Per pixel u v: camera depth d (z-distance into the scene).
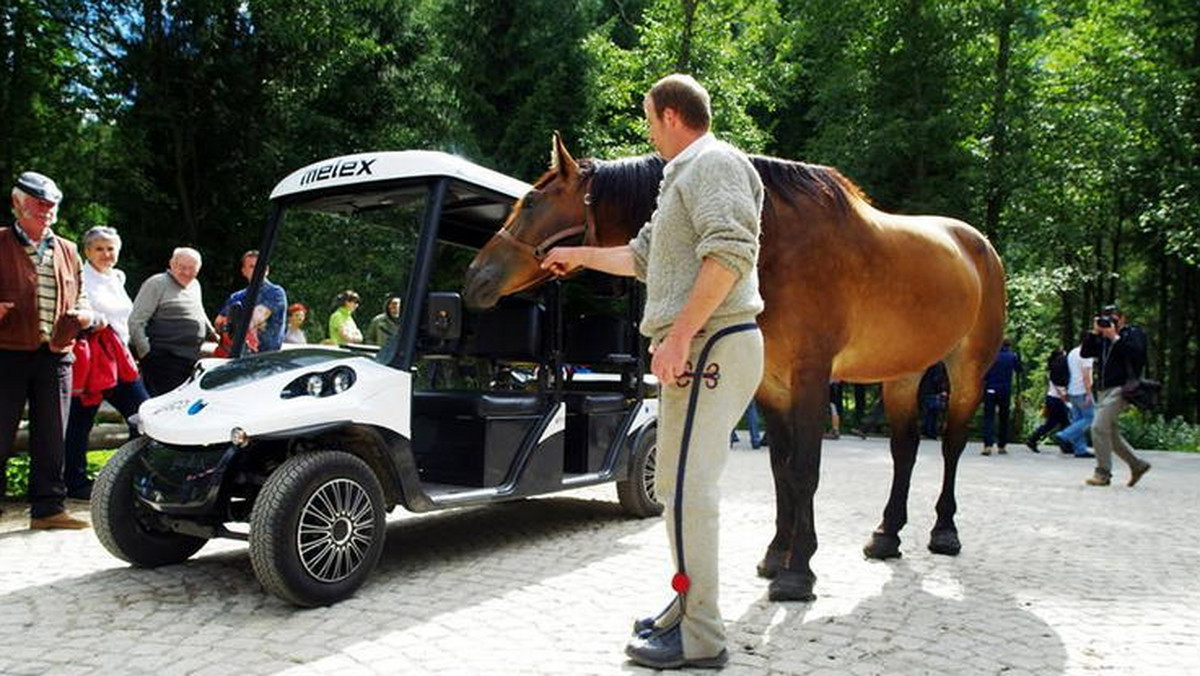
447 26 17.58
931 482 8.39
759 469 9.22
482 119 17.66
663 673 2.94
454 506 4.50
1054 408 13.51
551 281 5.29
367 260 4.71
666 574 4.42
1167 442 15.41
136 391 6.50
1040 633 3.48
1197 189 18.91
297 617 3.65
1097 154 20.00
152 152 18.12
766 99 20.53
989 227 19.56
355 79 19.47
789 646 3.25
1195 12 20.19
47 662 3.09
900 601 3.89
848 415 18.56
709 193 2.65
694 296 2.60
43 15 17.42
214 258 18.53
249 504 4.32
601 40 17.58
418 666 3.04
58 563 4.59
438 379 5.19
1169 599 4.04
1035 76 20.52
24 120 17.81
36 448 5.44
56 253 5.50
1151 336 25.78
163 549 4.48
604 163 3.96
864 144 18.91
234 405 3.94
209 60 17.77
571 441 5.70
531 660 3.10
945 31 19.17
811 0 20.64
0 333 5.23
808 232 3.89
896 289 4.21
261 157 18.19
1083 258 25.97
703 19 17.83
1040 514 6.54
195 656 3.15
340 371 4.13
